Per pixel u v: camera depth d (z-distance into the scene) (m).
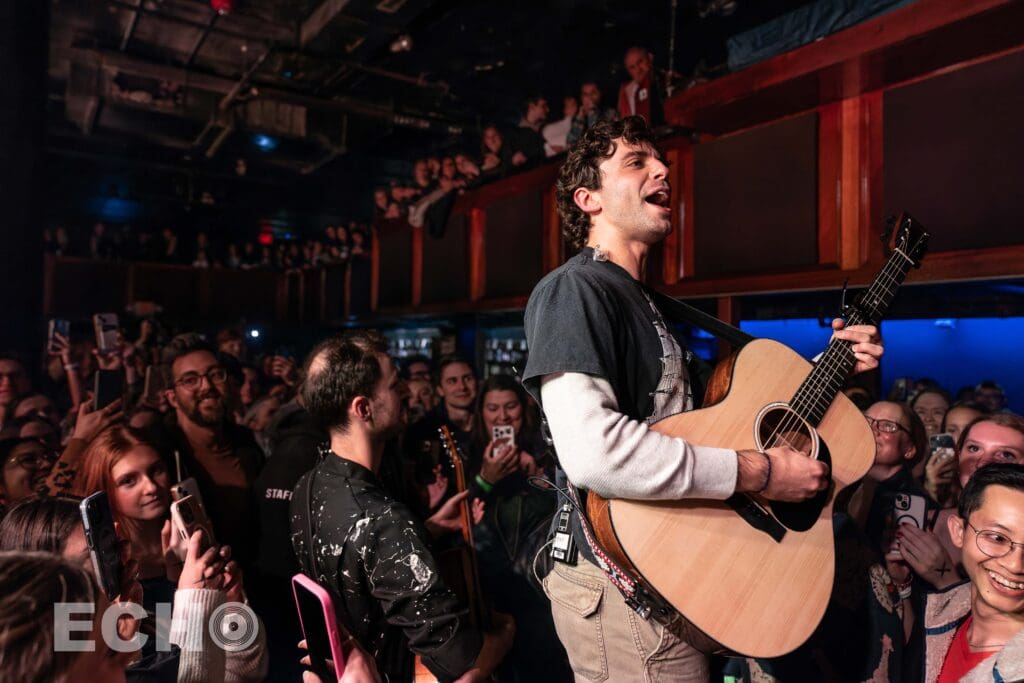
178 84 10.20
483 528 2.43
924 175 3.43
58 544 1.30
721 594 1.08
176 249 15.12
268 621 2.04
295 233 17.09
